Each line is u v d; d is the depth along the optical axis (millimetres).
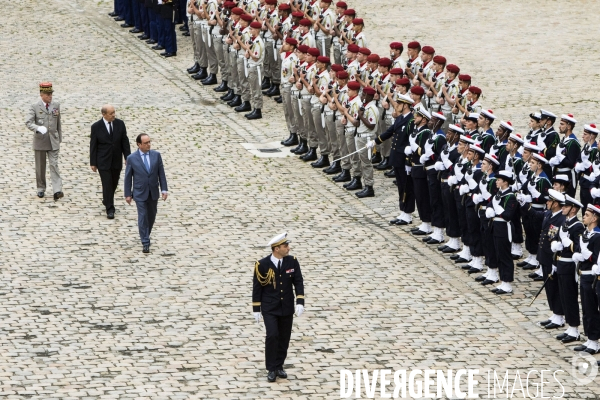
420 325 82688
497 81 140625
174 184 109312
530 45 157250
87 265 91188
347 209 106250
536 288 90875
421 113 99500
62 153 115938
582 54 153500
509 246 88750
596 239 78062
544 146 100438
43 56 150375
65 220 100375
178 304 84688
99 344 77812
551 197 82688
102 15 171625
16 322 80688
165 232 98438
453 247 97188
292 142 122375
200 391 71625
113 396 70438
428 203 100125
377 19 169125
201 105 134500
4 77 140500
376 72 114938
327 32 137000
